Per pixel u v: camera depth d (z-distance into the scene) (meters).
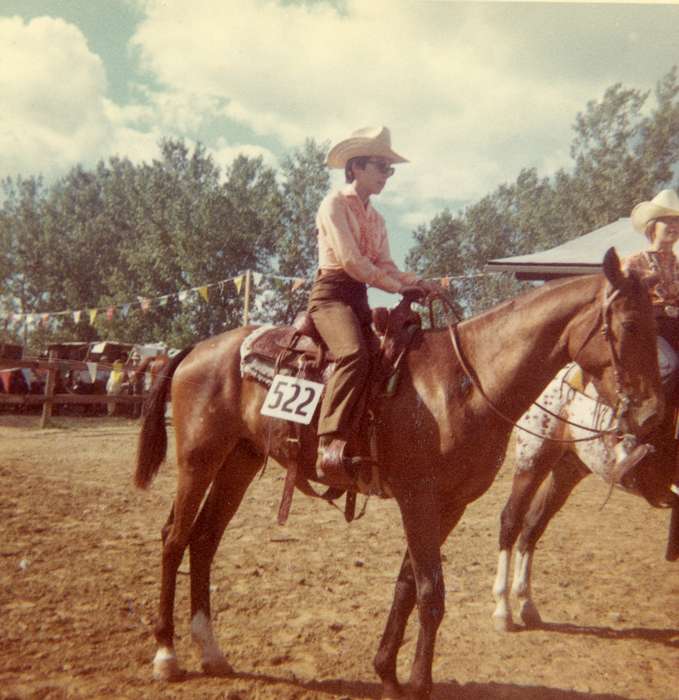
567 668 3.65
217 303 20.17
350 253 3.36
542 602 4.68
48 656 3.52
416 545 3.07
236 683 3.35
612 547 6.04
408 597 3.20
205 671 3.46
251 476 3.92
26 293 35.59
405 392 3.21
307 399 3.38
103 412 18.30
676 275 4.11
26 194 36.00
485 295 30.55
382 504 7.61
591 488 8.91
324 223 3.47
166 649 3.41
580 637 4.08
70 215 35.75
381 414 3.23
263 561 5.36
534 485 4.28
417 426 3.15
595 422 4.08
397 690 3.17
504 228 33.22
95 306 34.28
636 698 3.32
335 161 3.62
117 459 10.00
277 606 4.39
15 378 17.12
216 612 4.27
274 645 3.81
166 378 3.94
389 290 3.39
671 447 3.96
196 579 3.63
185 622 4.14
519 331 3.16
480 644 3.96
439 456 3.12
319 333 3.51
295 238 22.16
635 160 25.16
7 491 7.42
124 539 5.84
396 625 3.20
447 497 3.25
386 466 3.25
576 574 5.28
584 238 11.73
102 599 4.36
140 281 22.73
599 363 3.05
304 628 4.05
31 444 11.40
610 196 25.30
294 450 3.49
